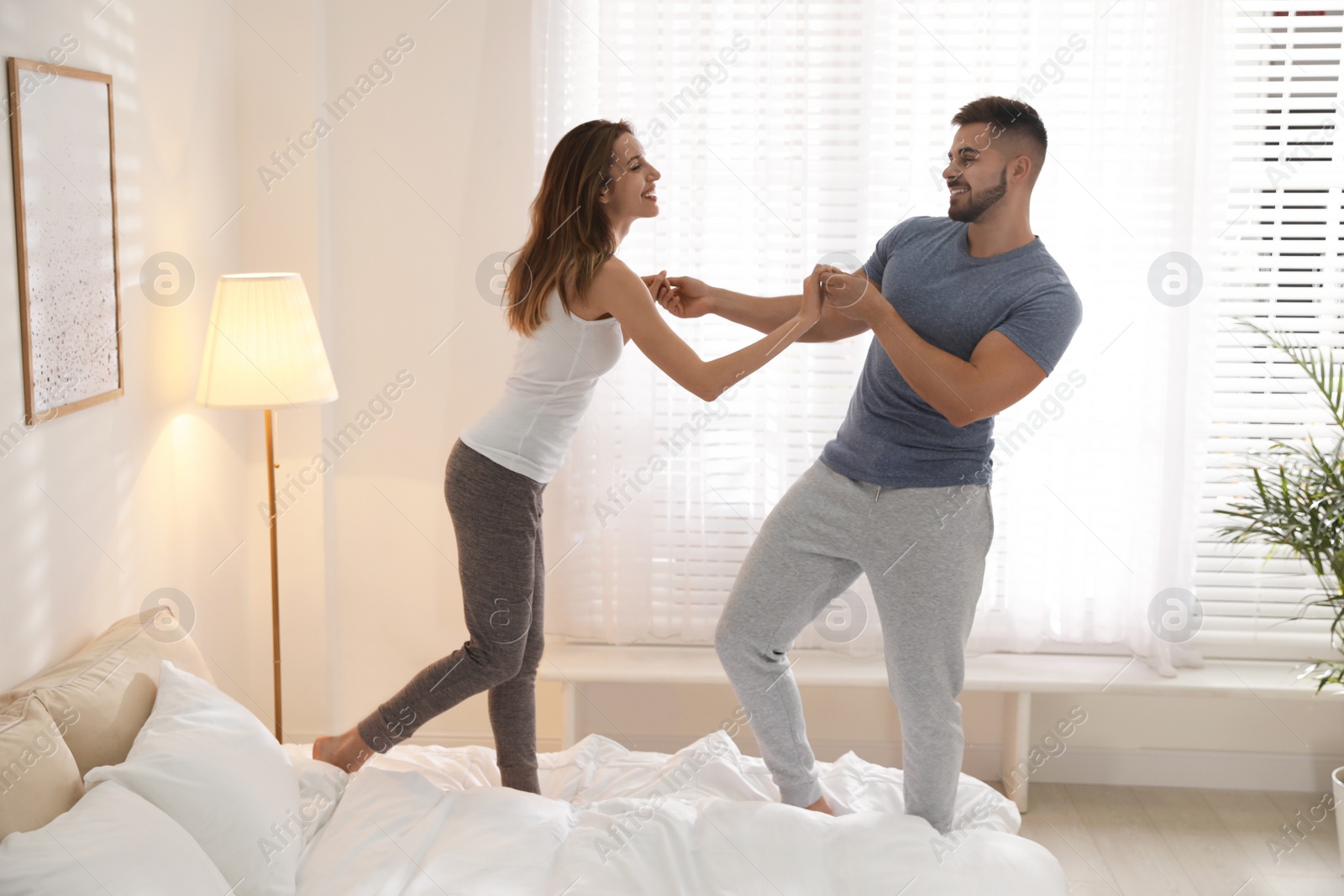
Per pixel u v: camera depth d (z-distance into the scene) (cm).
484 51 292
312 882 183
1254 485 297
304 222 287
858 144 287
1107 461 294
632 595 301
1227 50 280
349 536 309
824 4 284
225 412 279
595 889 180
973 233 210
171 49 246
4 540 185
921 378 197
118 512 225
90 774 173
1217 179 284
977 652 303
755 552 225
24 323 187
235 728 198
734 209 290
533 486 224
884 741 314
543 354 218
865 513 213
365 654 314
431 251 299
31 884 143
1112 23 278
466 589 227
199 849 168
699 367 208
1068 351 288
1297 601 299
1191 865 266
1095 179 281
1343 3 280
